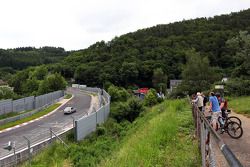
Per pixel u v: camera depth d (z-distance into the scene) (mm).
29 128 40094
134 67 114125
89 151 24828
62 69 141875
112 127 42719
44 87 89312
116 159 11070
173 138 13141
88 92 98312
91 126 38094
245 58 49812
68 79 140250
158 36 139375
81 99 79000
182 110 24656
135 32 147875
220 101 15562
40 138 32625
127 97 75562
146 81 115125
